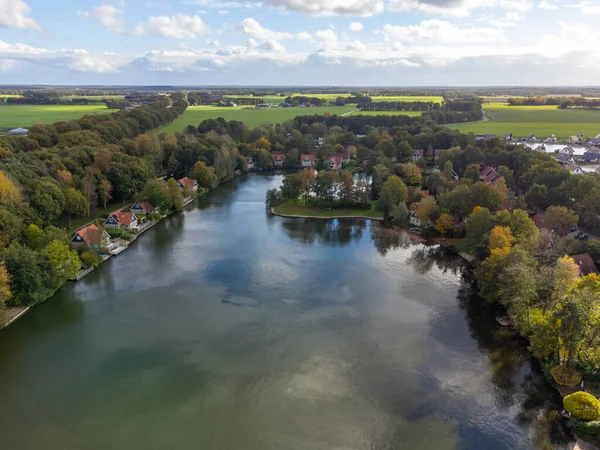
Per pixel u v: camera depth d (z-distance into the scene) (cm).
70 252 9069
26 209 10306
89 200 12962
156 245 11350
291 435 5181
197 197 16338
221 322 7606
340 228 12900
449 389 5969
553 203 12256
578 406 5225
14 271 7919
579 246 9219
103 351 6812
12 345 6975
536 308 7338
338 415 5494
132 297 8506
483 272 8381
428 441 5103
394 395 5847
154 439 5134
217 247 11219
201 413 5538
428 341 7081
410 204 13750
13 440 5134
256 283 9112
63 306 8175
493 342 7056
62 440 5134
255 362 6525
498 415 5494
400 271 9800
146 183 14450
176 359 6606
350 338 7144
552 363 6178
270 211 14450
